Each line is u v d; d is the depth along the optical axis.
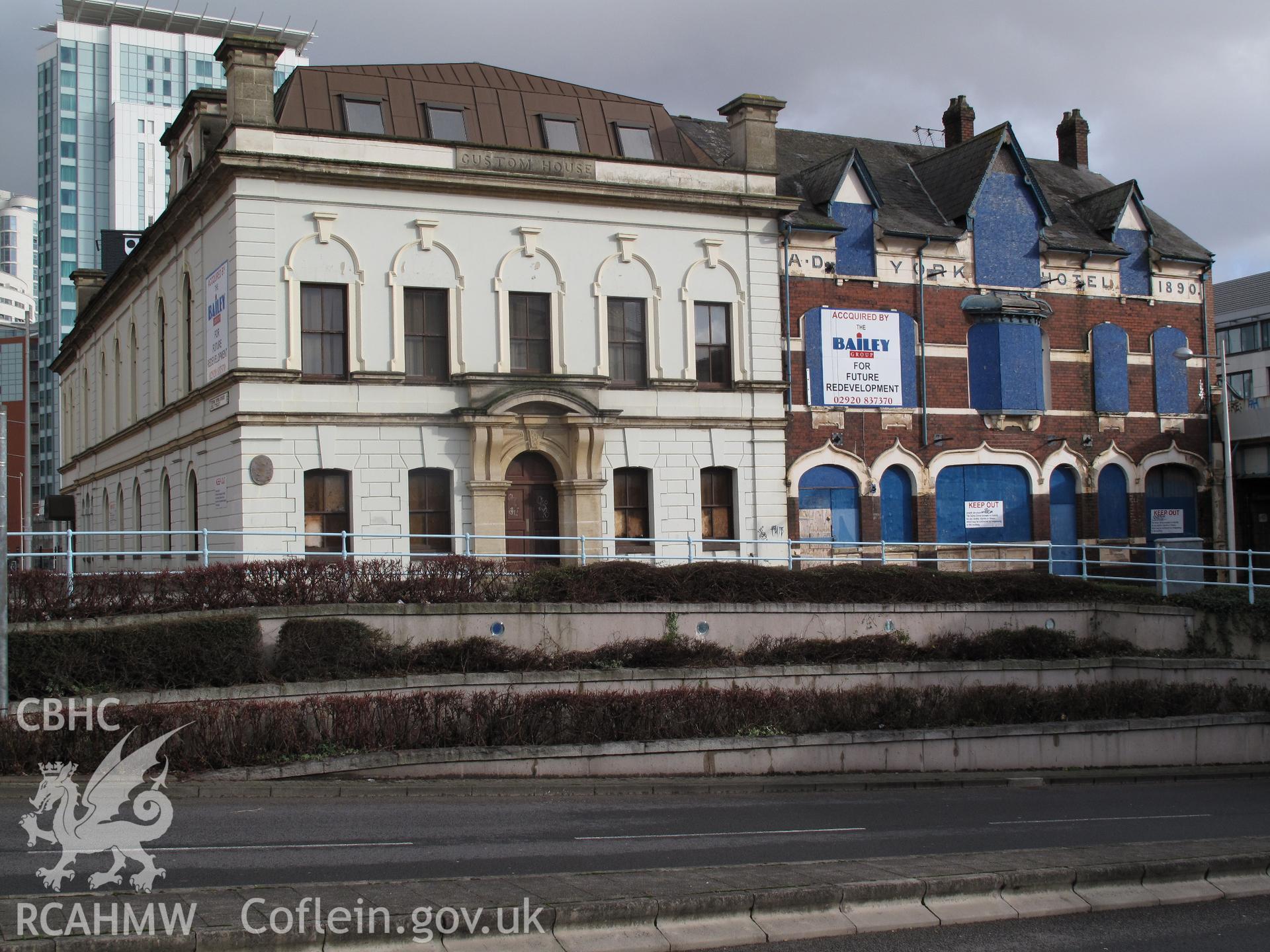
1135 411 36.09
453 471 27.55
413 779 16.55
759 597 22.80
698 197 30.02
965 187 34.22
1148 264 36.59
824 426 31.69
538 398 27.77
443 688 18.89
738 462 30.39
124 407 38.66
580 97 30.70
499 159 28.28
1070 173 40.88
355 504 26.72
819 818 15.51
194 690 17.08
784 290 31.38
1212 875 11.74
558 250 28.88
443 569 20.97
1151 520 36.34
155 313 34.09
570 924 9.05
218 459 27.61
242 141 26.08
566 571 21.83
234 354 26.20
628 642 21.12
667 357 29.83
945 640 23.80
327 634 18.66
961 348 33.62
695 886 9.97
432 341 27.86
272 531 25.97
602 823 14.40
